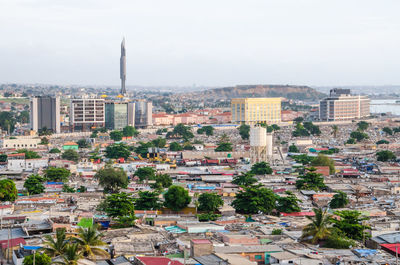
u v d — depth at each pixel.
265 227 187.38
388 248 159.12
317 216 168.00
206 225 184.12
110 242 160.62
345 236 171.50
